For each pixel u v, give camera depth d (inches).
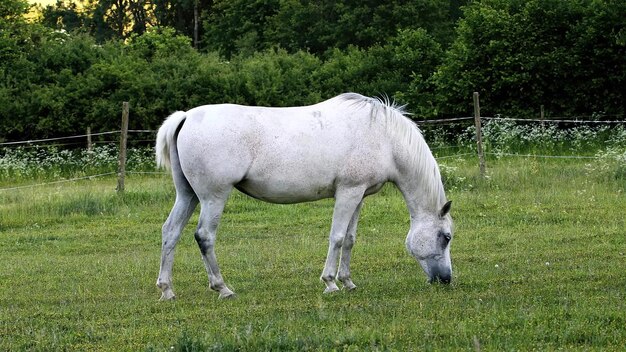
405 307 292.2
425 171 345.4
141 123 990.4
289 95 1041.5
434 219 346.6
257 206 600.1
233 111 327.6
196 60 1088.8
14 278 398.3
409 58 1082.1
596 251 403.2
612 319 264.1
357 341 248.4
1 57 1058.7
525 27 961.5
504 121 885.2
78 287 368.2
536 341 244.2
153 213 589.6
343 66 1125.7
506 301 295.4
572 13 957.8
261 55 1190.9
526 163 713.0
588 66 941.2
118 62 1053.2
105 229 543.2
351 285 345.7
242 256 433.4
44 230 548.1
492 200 574.9
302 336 253.0
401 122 344.8
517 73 947.3
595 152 815.7
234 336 252.7
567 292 308.3
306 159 328.8
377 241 468.8
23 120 987.3
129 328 279.9
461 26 1001.5
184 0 1839.3
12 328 289.3
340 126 334.3
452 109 976.9
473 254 413.7
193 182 326.3
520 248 423.2
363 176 336.8
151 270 408.2
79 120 992.2
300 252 440.5
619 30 927.7
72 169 872.3
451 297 310.5
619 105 946.1
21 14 1137.4
